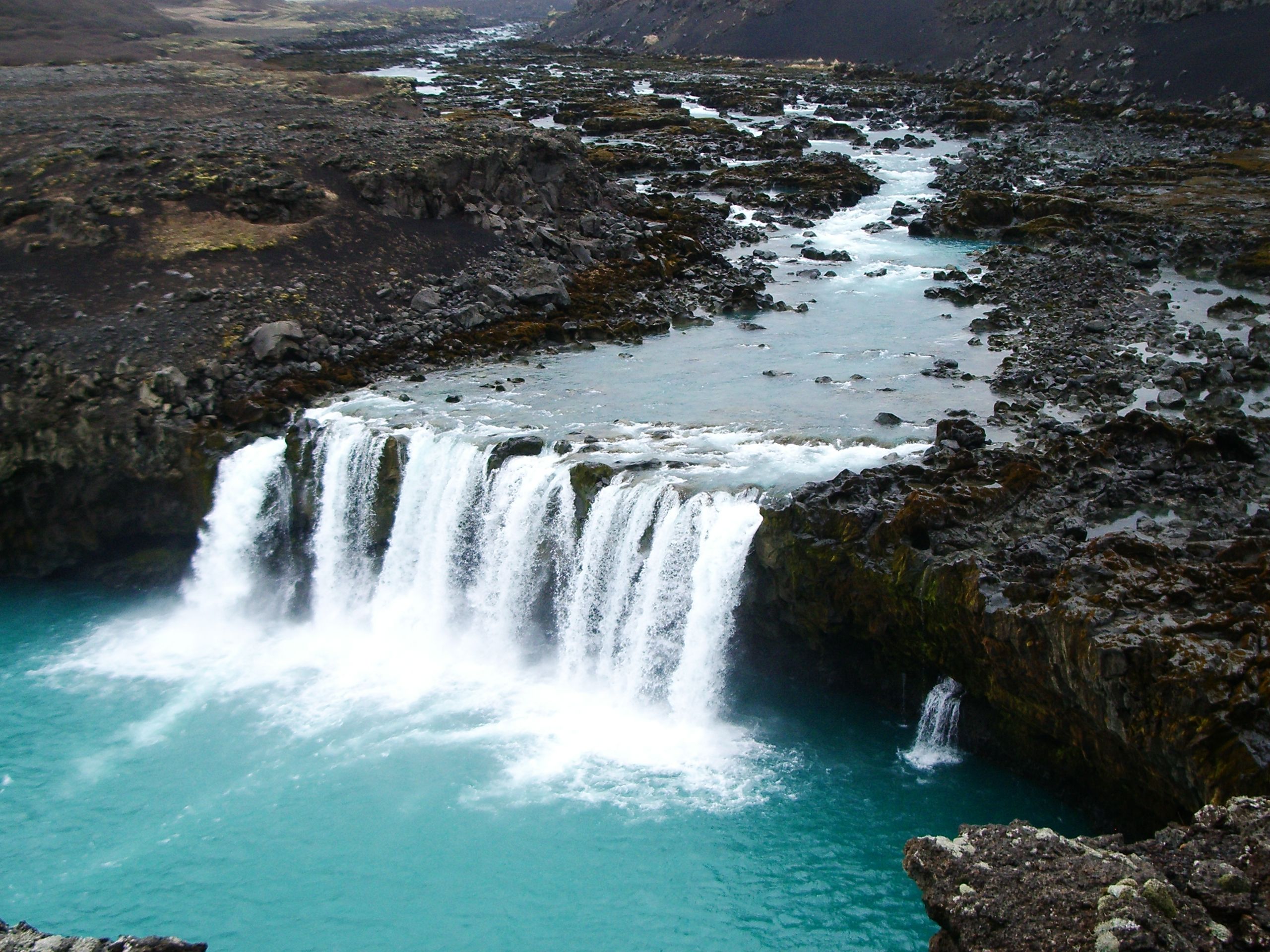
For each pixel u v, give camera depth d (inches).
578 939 889.5
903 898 910.4
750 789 1048.2
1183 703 776.9
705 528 1114.7
